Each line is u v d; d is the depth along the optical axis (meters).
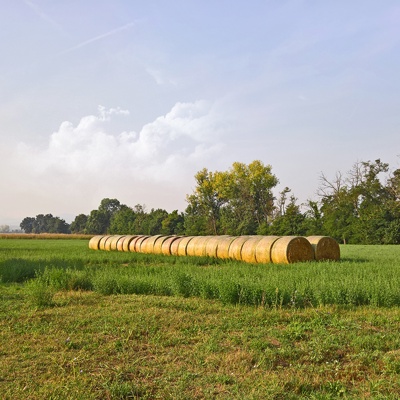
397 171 65.44
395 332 8.07
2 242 57.81
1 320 9.29
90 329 8.48
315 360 6.80
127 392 5.64
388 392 5.66
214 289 11.75
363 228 56.62
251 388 5.75
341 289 11.10
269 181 83.06
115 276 14.17
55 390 5.62
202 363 6.64
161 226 96.75
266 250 21.77
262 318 9.23
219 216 88.19
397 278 12.82
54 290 13.05
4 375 6.22
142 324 8.73
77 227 159.88
